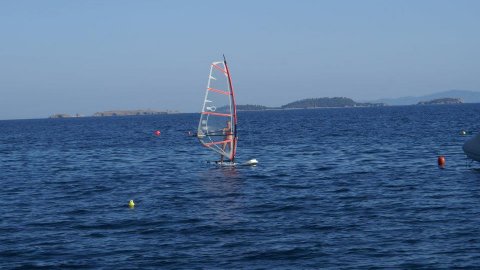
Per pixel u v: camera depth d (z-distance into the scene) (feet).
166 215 89.35
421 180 118.52
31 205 100.68
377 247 69.15
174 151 208.95
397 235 74.13
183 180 128.26
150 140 283.38
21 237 77.25
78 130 466.29
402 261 63.93
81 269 63.77
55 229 81.56
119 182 127.75
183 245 71.97
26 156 207.41
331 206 93.56
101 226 82.89
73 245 72.90
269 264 64.18
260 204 96.73
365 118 530.68
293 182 121.08
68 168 160.15
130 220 86.38
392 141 226.58
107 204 100.17
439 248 68.03
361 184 115.75
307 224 81.35
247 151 200.64
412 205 92.17
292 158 172.04
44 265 65.16
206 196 106.11
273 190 111.04
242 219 85.40
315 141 240.53
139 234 77.92
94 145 257.75
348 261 64.49
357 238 73.26
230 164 154.61
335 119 530.68
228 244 71.97
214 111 145.69
